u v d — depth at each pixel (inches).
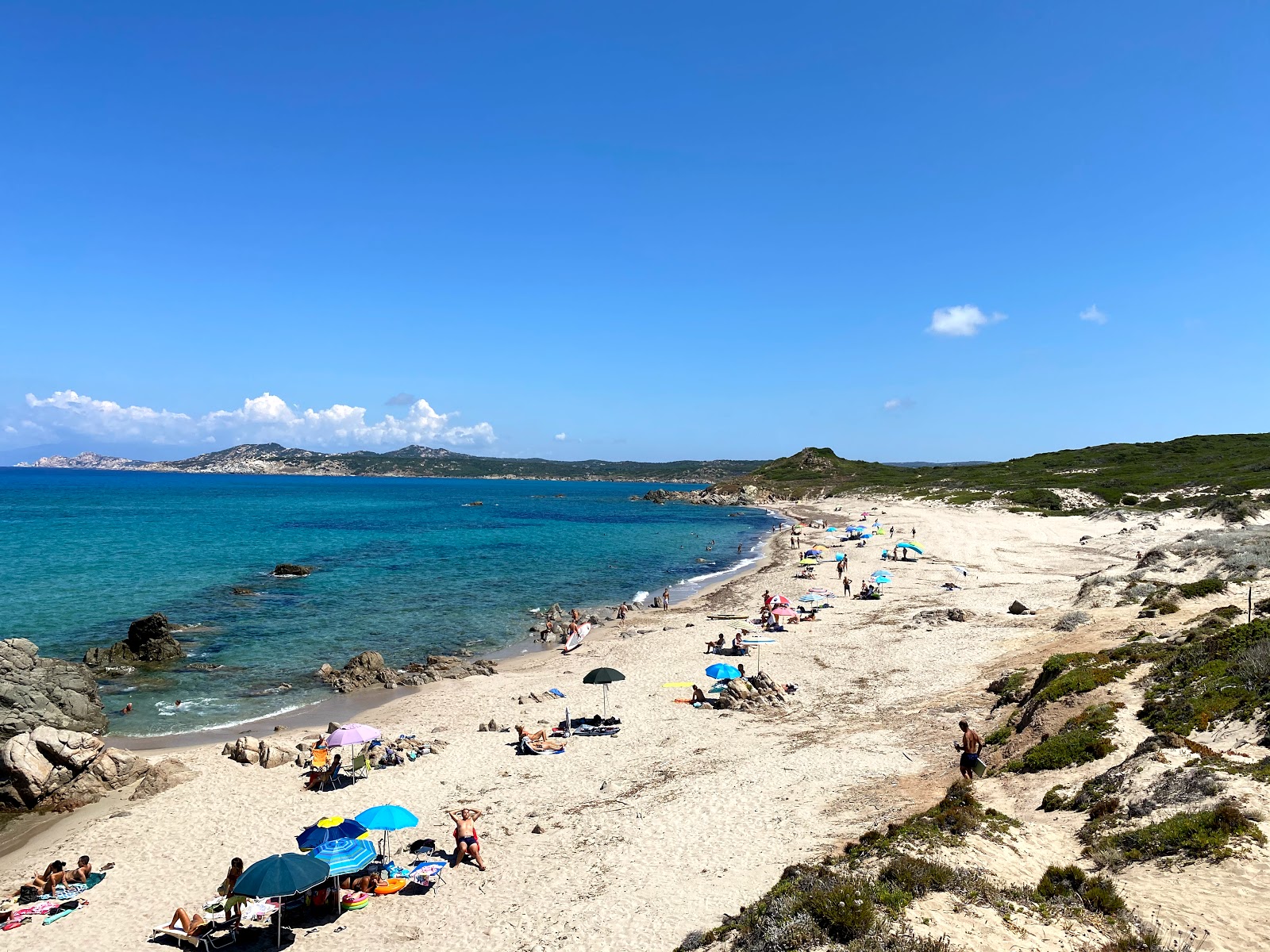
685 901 575.8
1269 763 573.9
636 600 2304.4
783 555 3336.6
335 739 928.9
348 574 2628.0
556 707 1237.1
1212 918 414.6
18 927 637.3
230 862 749.9
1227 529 2374.5
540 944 548.7
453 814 754.2
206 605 2066.9
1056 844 560.4
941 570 2541.8
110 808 885.2
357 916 642.2
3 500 6491.1
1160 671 874.1
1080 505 4384.8
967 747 765.3
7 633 1694.1
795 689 1249.4
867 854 530.3
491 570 2815.0
